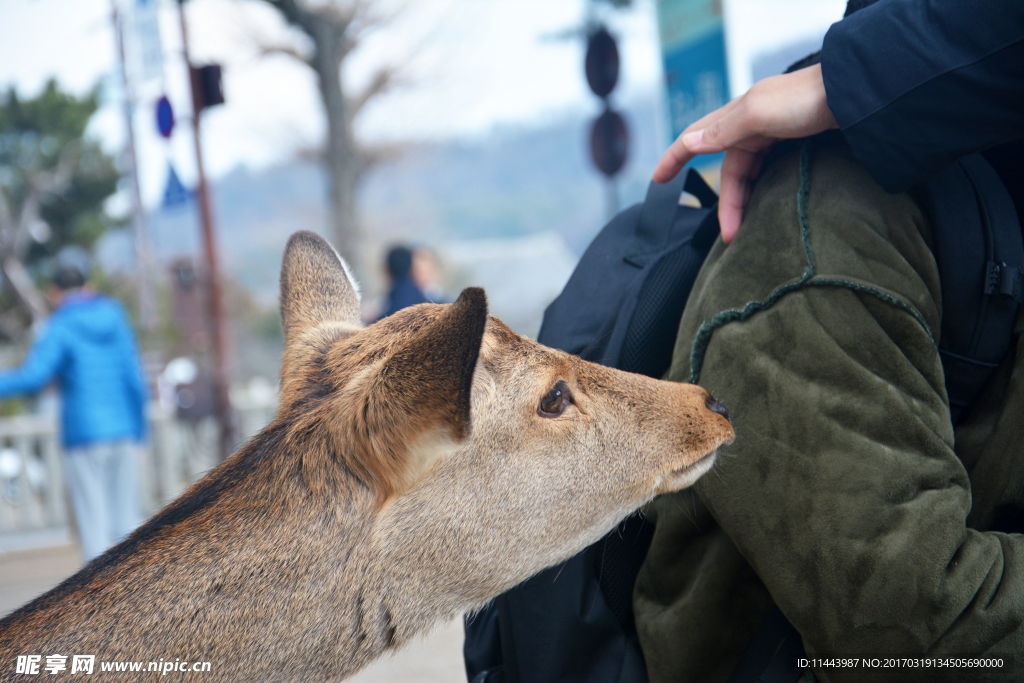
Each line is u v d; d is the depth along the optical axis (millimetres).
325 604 1781
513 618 2014
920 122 1532
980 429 1652
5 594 6422
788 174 1778
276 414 2068
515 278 57281
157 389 18156
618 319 2084
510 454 1887
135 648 1693
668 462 1844
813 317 1582
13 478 8977
